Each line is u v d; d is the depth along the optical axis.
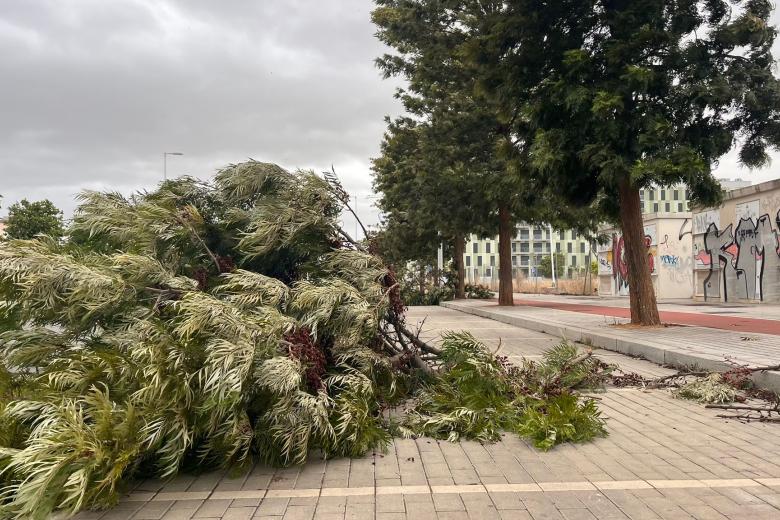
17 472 3.27
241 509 3.71
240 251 5.68
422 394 6.25
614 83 10.76
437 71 21.19
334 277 5.67
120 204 5.72
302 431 4.33
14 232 31.52
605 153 10.41
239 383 3.88
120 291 4.53
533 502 3.82
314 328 5.00
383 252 6.67
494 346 11.58
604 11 11.58
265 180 6.15
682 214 27.70
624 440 5.18
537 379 6.56
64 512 3.32
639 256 12.64
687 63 10.98
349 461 4.67
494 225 24.16
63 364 4.15
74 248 5.18
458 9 20.00
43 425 3.43
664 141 10.66
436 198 22.36
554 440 4.96
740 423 5.71
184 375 3.96
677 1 11.01
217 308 4.27
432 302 33.84
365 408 4.91
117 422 3.67
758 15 11.02
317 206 6.04
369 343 5.89
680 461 4.62
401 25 20.56
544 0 11.48
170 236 5.41
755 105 10.81
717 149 11.38
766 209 19.55
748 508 3.71
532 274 116.88
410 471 4.43
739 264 21.16
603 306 22.73
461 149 21.00
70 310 4.40
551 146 10.98
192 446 4.18
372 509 3.72
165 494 3.96
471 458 4.74
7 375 4.24
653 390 7.25
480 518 3.58
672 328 12.11
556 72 11.47
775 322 13.35
